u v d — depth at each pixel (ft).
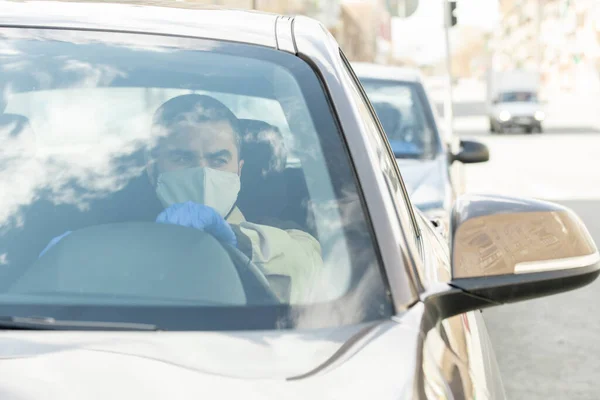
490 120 243.81
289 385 8.39
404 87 42.11
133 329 9.46
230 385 8.33
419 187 34.81
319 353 9.07
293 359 8.91
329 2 336.90
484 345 14.48
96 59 12.16
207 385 8.29
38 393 8.06
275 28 12.84
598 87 457.27
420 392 8.54
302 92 11.85
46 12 12.76
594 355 34.42
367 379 8.57
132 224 10.89
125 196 11.19
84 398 8.00
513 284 10.62
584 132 231.09
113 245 10.62
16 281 10.19
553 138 207.82
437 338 9.87
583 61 490.08
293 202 11.19
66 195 11.15
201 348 9.01
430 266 12.34
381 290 10.11
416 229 13.99
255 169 11.54
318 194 11.12
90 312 9.68
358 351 9.09
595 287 46.52
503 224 11.09
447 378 9.27
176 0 13.79
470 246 10.87
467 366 10.30
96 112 11.79
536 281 10.71
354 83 13.25
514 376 31.83
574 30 510.99
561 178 110.32
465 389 9.53
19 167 11.37
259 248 10.87
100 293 10.03
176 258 10.48
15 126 11.72
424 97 41.63
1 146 11.57
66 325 9.45
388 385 8.50
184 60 12.17
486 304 10.73
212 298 10.09
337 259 10.48
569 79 528.63
